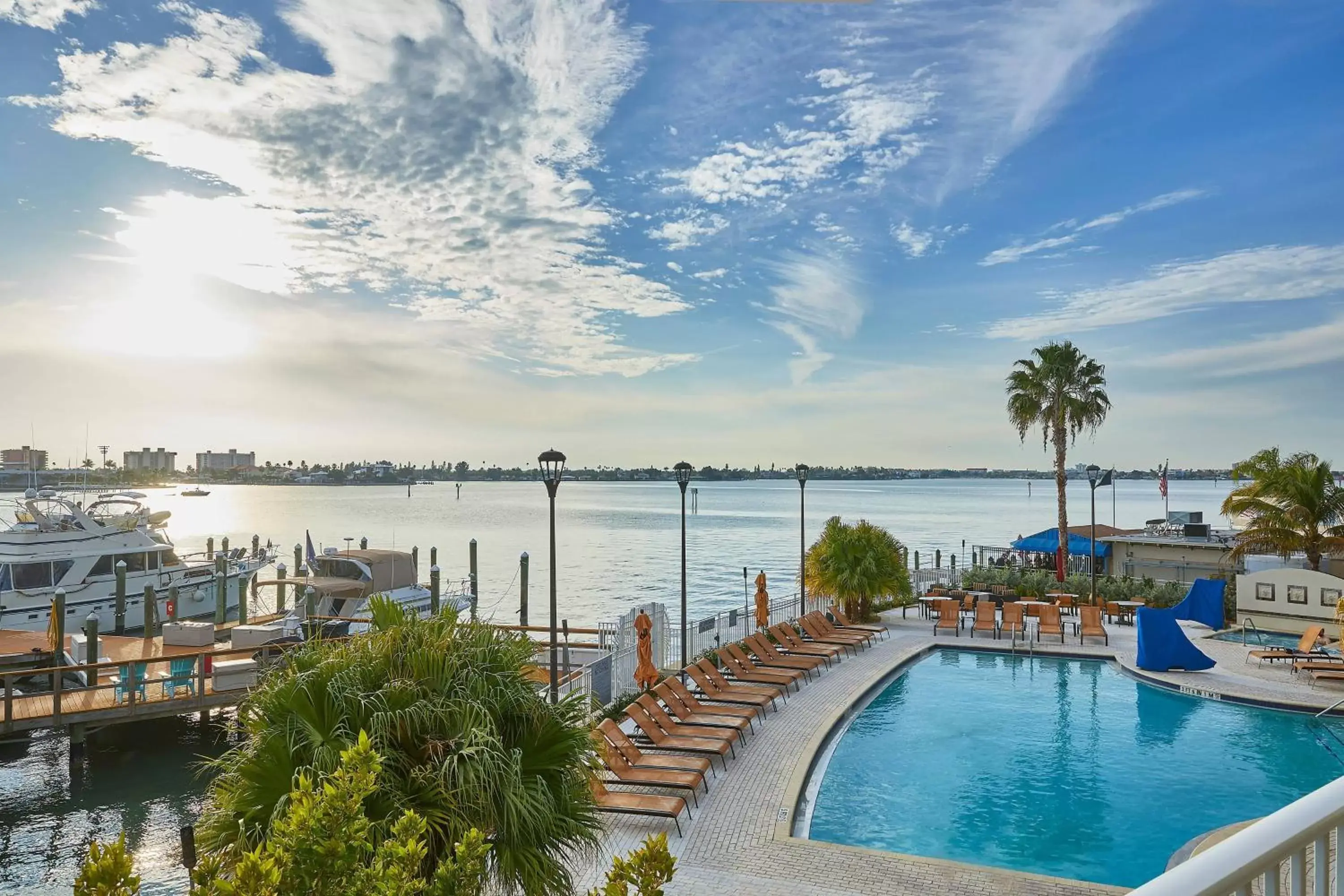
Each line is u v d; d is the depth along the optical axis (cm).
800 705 1578
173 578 3259
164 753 1842
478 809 574
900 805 1150
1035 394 3400
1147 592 2850
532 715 655
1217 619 2445
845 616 2572
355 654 655
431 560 4262
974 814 1120
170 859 1348
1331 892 258
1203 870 222
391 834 547
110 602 3042
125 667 1827
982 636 2325
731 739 1234
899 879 862
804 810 1124
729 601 4172
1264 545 2686
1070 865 969
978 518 11194
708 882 855
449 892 384
